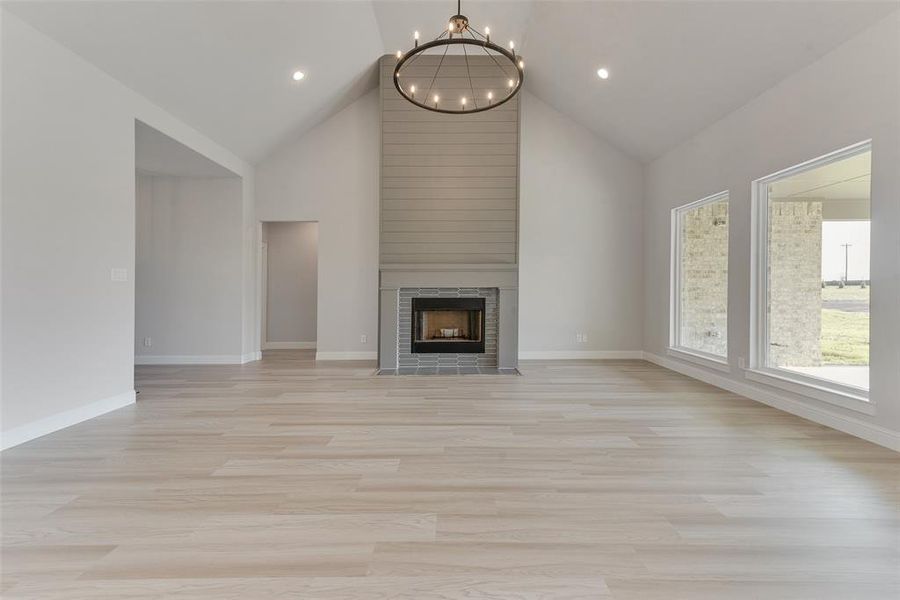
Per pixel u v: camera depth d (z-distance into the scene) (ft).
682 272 19.58
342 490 7.70
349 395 14.79
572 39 16.69
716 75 14.19
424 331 21.16
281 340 26.40
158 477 8.21
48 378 10.96
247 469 8.59
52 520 6.65
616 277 22.70
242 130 19.15
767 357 14.24
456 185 20.12
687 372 18.30
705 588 5.19
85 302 12.10
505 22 17.70
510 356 19.93
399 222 20.08
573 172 22.61
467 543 6.09
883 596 5.07
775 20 11.28
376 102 22.43
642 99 17.60
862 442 10.13
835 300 11.56
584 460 9.07
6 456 9.26
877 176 9.94
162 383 16.69
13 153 10.16
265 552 5.88
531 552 5.88
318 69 18.08
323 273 22.48
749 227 14.49
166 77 14.17
